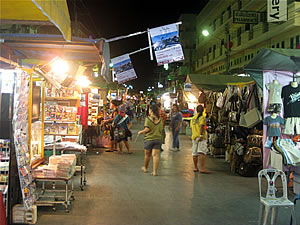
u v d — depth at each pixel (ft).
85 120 36.22
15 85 14.10
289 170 20.80
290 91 22.02
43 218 15.47
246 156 25.82
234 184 23.17
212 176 25.81
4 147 14.11
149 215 16.15
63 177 16.37
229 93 31.60
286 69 22.16
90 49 16.98
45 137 23.03
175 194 20.13
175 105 40.32
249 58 84.74
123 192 20.29
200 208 17.47
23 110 15.10
